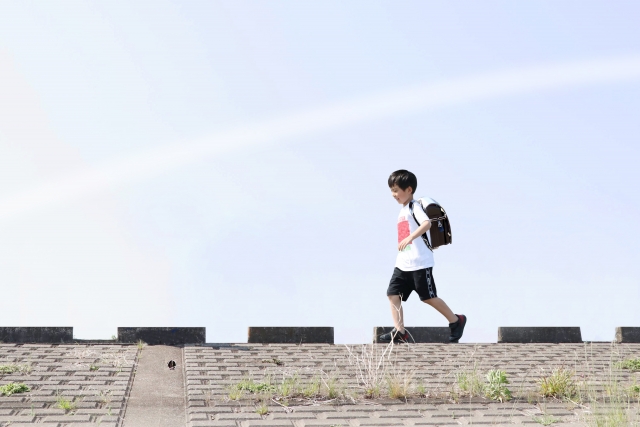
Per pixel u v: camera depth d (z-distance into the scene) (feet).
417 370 25.61
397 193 31.48
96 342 30.42
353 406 20.11
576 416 19.25
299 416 18.63
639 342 35.83
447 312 30.99
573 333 35.40
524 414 19.61
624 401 21.02
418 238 30.63
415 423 18.22
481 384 22.49
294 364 25.99
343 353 28.73
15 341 30.01
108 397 20.03
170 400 20.38
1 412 18.04
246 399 20.40
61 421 17.31
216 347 29.48
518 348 31.73
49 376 22.71
